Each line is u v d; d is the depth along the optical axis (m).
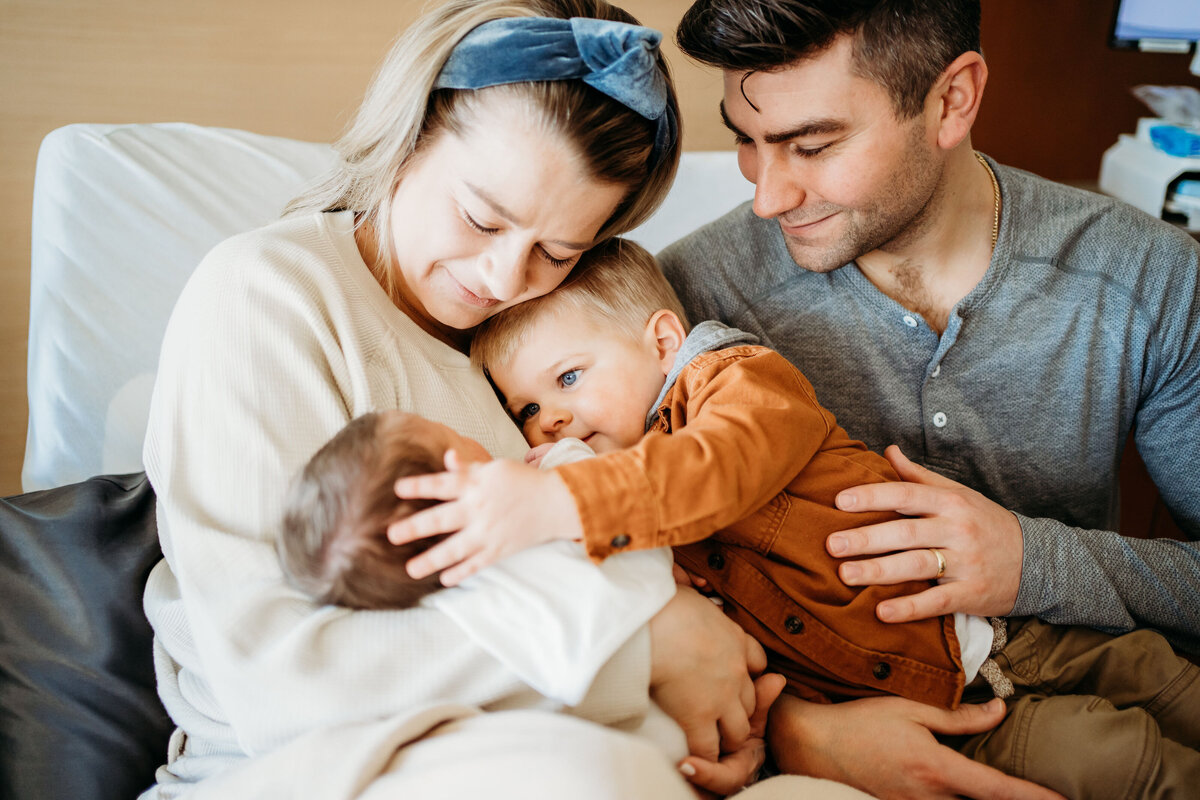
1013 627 1.06
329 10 1.87
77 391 1.29
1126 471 2.13
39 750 0.92
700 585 0.98
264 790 0.69
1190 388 1.21
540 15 0.96
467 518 0.76
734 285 1.33
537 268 1.01
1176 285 1.18
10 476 1.94
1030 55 2.23
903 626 0.97
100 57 1.79
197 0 1.80
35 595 0.97
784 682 0.94
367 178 1.02
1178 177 1.96
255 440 0.84
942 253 1.20
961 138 1.09
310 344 0.91
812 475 1.00
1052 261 1.18
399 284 1.05
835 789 0.81
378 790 0.67
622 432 1.13
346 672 0.75
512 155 0.89
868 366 1.25
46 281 1.35
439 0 1.07
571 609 0.78
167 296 1.37
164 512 0.96
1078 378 1.20
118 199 1.40
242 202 1.47
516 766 0.66
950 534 0.99
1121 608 1.05
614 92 0.91
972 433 1.22
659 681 0.85
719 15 0.99
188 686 0.95
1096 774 0.88
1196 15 2.06
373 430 0.80
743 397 0.97
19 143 1.81
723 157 1.74
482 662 0.77
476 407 1.05
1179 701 1.01
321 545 0.76
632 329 1.15
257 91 1.88
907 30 0.98
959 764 0.88
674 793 0.70
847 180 1.05
